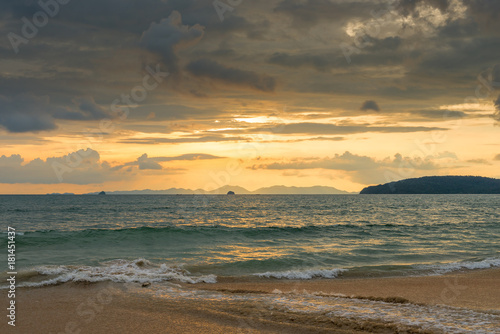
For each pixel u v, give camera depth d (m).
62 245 19.09
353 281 12.02
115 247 19.19
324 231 28.61
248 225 39.94
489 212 62.88
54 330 6.37
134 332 6.21
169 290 9.59
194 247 19.89
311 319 6.57
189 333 6.13
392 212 64.56
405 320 6.29
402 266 14.52
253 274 12.62
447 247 20.27
